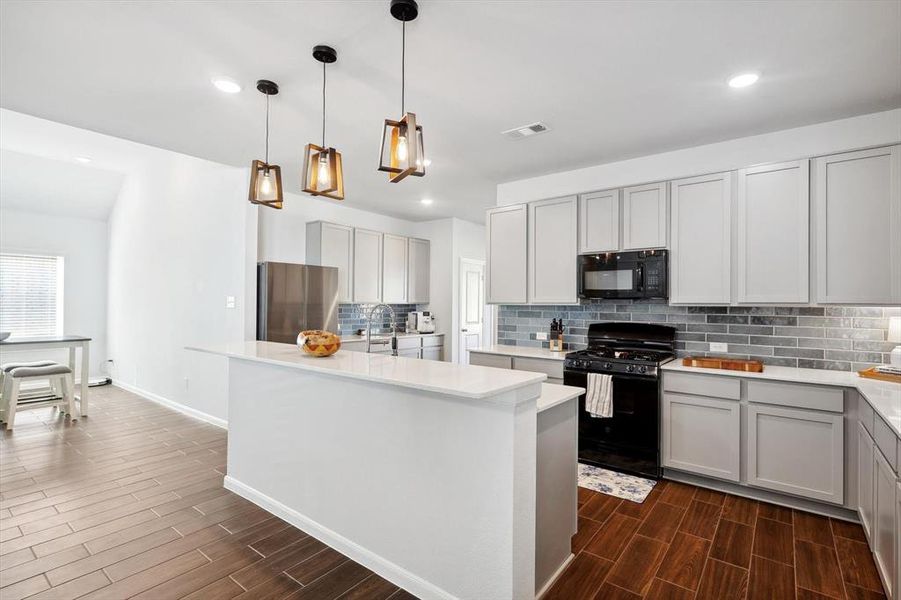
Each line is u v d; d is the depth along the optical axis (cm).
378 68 226
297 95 255
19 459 351
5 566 211
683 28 191
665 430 313
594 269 366
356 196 514
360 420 218
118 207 645
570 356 350
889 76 229
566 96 254
